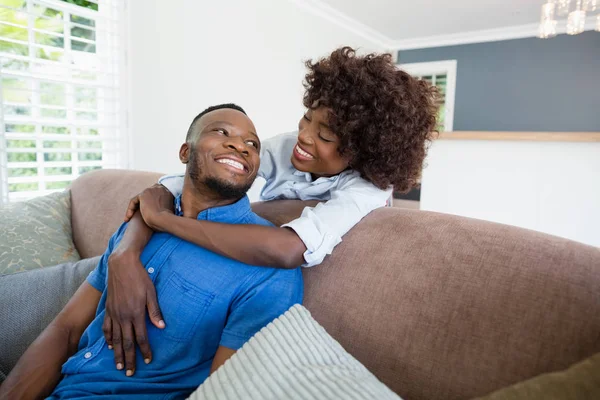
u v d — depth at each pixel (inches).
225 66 123.0
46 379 29.8
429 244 28.9
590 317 21.1
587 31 185.6
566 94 193.2
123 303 28.4
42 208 56.0
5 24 75.6
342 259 31.4
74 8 84.7
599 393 15.1
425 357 24.8
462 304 25.0
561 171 124.0
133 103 97.5
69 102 88.4
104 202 56.2
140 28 97.2
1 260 46.7
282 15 143.9
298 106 157.8
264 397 19.7
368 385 20.1
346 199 33.9
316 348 23.2
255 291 29.1
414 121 34.8
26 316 37.6
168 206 35.0
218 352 27.3
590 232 120.9
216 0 117.0
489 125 211.9
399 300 27.3
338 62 35.5
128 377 28.4
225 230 28.8
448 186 145.6
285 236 29.0
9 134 75.9
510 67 203.6
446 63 217.9
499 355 22.6
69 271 41.8
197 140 31.4
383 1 159.5
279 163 44.5
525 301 23.2
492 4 162.7
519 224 132.7
